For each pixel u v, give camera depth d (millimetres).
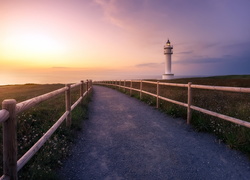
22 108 2613
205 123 5766
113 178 3324
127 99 13195
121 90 20672
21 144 4121
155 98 10836
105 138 5262
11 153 2328
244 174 3369
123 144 4832
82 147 4648
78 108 8125
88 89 14383
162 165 3746
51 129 3922
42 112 6680
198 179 3256
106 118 7555
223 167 3615
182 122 6637
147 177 3340
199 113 6523
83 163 3846
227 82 35188
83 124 6586
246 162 3750
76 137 5273
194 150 4375
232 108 7168
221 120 5754
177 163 3812
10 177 2346
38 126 5285
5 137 2314
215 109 7027
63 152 4094
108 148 4586
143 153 4293
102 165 3770
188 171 3512
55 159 3797
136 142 4949
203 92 14125
